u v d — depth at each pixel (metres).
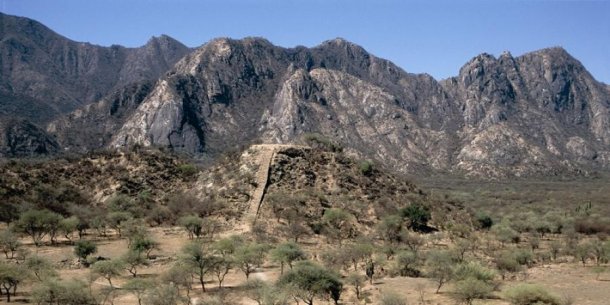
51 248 98.69
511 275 88.75
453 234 123.38
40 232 106.81
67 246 101.12
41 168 150.88
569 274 91.75
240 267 79.06
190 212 121.25
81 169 153.62
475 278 70.06
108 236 113.19
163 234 111.06
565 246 122.25
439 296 69.44
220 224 114.56
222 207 121.06
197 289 71.50
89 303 62.25
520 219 167.12
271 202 119.69
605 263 105.00
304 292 62.88
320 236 111.12
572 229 150.88
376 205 126.50
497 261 94.06
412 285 76.38
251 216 115.25
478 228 141.75
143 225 116.00
